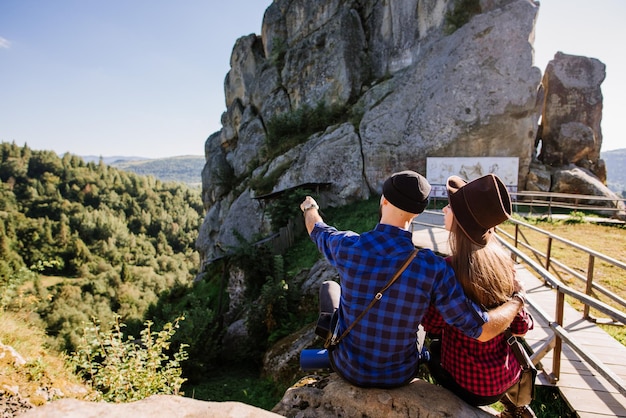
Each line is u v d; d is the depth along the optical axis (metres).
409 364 2.07
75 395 4.01
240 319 11.23
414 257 1.85
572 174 17.25
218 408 1.72
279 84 26.14
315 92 22.91
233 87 32.91
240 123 29.23
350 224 14.90
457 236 1.97
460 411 2.02
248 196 21.88
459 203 1.92
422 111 18.47
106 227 103.50
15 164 144.12
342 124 19.91
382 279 1.87
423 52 19.73
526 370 2.09
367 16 22.78
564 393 3.55
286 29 27.27
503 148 17.55
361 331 1.95
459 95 17.91
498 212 1.82
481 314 1.80
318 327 2.36
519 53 17.25
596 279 7.73
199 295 19.27
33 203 122.38
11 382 3.48
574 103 19.36
